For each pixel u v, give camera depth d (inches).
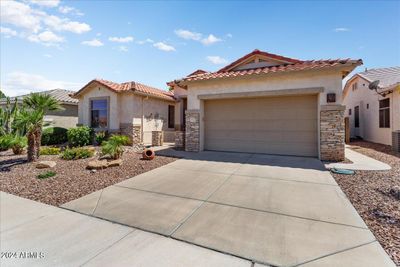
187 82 460.8
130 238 137.0
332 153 355.9
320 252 117.9
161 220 161.0
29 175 284.7
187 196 209.9
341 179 255.8
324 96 360.8
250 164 343.9
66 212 177.9
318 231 140.2
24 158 402.0
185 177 275.6
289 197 202.1
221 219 160.7
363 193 206.4
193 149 469.4
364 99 735.1
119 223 157.8
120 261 113.6
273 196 205.5
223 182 252.7
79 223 158.6
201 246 126.8
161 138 617.9
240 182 251.9
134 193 220.2
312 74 367.6
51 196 214.2
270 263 110.2
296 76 378.9
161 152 462.9
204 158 395.2
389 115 561.9
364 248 120.2
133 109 621.6
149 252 121.6
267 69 420.8
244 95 417.1
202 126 473.7
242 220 158.4
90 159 384.8
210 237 136.2
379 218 154.9
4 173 298.5
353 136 845.2
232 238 134.4
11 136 485.7
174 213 172.9
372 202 183.9
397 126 521.0
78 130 581.3
